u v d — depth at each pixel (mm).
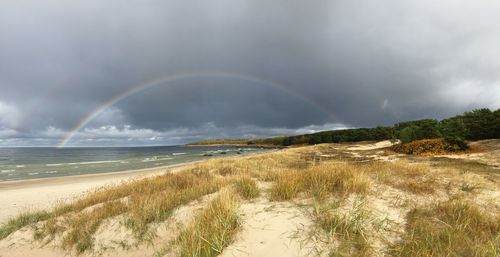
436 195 5930
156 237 5785
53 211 8758
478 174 9828
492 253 3484
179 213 6473
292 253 3875
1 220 9469
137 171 30922
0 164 45938
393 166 10023
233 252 4086
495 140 26062
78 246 5953
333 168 7746
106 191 10875
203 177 11531
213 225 4766
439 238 3973
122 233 6105
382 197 5719
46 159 63438
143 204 7129
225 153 79812
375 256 3631
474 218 4605
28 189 18188
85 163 47688
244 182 7586
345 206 5160
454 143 23766
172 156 70062
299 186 6332
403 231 4258
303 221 4668
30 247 6406
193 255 4113
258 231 4559
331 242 3990
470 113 37906
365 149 40812
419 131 31359
